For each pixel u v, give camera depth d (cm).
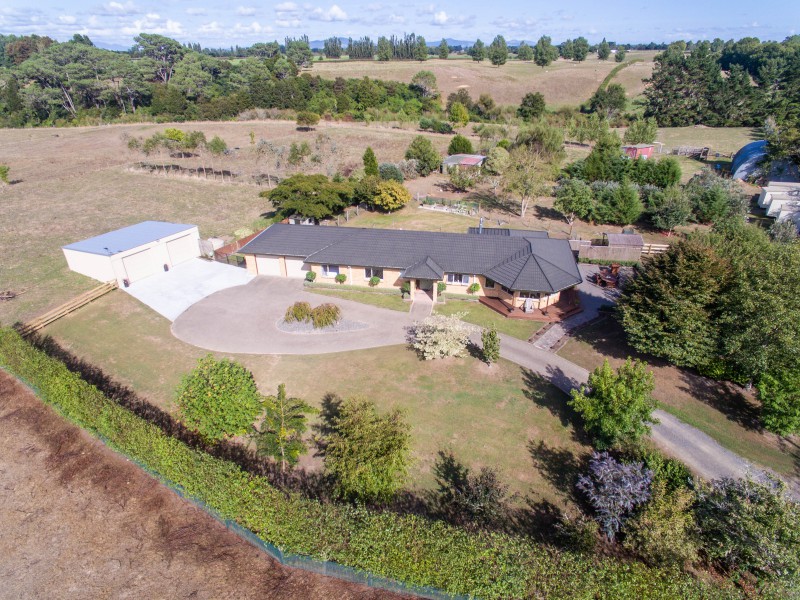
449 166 7350
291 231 4431
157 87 11850
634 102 12706
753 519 1703
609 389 2244
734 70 11419
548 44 17362
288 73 13788
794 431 2330
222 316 3700
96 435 2428
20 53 15638
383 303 3903
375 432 2002
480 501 1998
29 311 3681
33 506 2094
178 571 1795
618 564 1599
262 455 2300
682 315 2722
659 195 5366
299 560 1784
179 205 6319
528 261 3775
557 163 7275
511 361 3161
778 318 2383
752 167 6731
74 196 6656
